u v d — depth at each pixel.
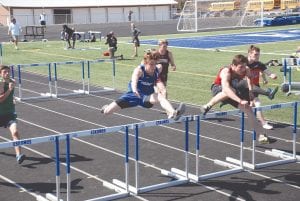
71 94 16.19
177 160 9.29
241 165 8.61
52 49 31.17
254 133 8.58
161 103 7.94
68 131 11.58
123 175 8.44
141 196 7.49
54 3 66.31
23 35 43.16
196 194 7.56
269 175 8.41
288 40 33.44
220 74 8.79
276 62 21.20
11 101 8.89
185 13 48.72
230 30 44.88
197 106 14.19
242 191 7.68
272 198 7.41
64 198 7.39
